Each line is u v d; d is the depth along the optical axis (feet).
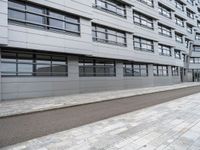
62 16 43.42
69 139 14.42
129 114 23.25
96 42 51.83
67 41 42.88
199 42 127.34
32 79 39.17
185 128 16.74
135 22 68.13
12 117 22.12
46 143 13.65
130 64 67.00
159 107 27.63
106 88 56.13
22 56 38.40
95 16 52.01
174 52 95.66
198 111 23.97
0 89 34.06
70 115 23.17
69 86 46.19
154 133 15.49
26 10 36.94
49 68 42.96
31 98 37.78
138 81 68.69
